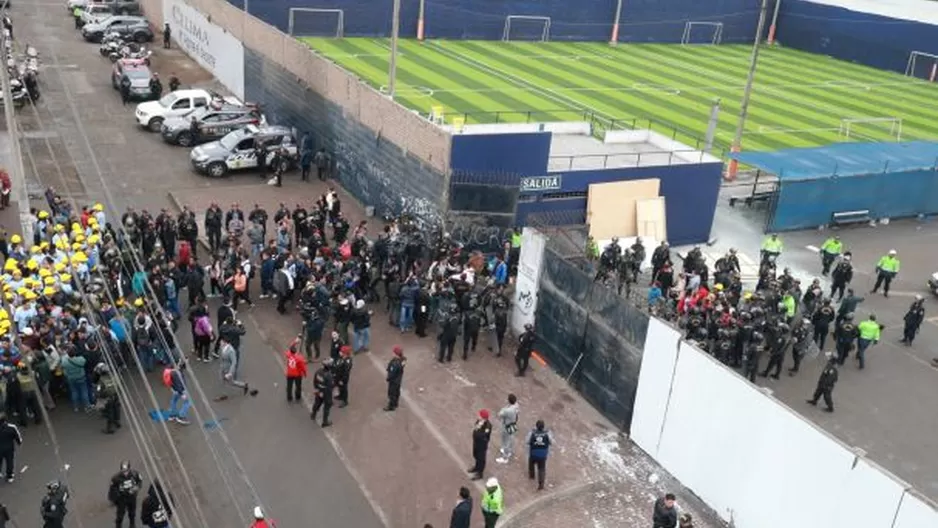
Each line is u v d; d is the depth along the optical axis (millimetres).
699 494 17188
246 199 31016
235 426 18156
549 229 24078
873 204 34812
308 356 20938
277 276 22875
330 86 32656
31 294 18859
